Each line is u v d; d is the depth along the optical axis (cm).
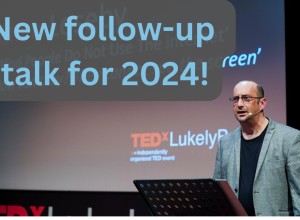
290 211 275
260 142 283
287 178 276
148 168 528
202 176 511
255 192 276
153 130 530
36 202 557
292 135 277
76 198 546
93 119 550
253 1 501
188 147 517
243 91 284
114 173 538
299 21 488
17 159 568
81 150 550
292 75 490
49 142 562
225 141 297
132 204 531
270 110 487
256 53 498
